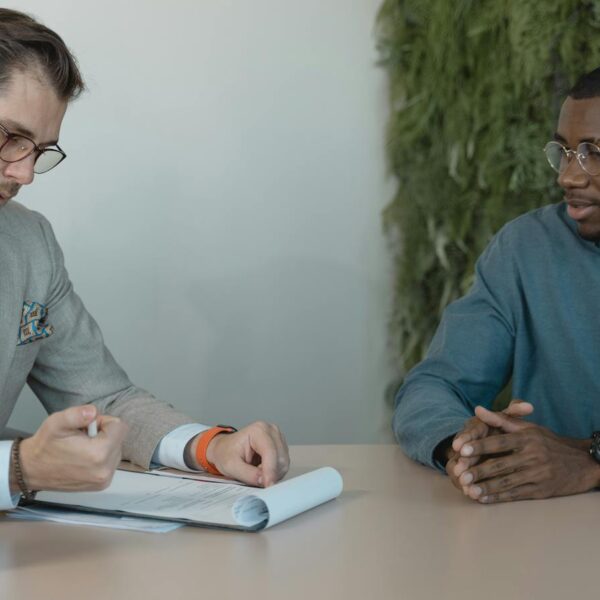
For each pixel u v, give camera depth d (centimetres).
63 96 144
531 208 247
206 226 288
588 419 188
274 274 294
